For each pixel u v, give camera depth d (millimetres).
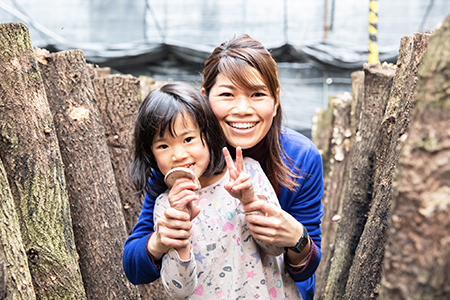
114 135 2602
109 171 2350
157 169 1542
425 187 857
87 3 6977
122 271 2254
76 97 2297
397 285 886
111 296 2191
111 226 2266
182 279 1315
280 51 6938
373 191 2225
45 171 1924
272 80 1499
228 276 1407
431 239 839
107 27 6992
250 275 1420
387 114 2051
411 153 891
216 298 1402
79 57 2340
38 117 1956
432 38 926
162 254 1442
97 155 2303
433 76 883
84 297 1944
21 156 1877
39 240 1846
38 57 2268
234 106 1486
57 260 1863
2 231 1541
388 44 6875
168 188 1553
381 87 2289
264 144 1637
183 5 7047
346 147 3264
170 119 1346
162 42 6684
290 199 1709
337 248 2439
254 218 1354
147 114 1390
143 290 2625
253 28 7078
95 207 2234
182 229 1304
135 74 7004
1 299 1197
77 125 2266
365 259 1691
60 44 6645
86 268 2186
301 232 1413
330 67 6941
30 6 6922
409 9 6812
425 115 883
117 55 6648
